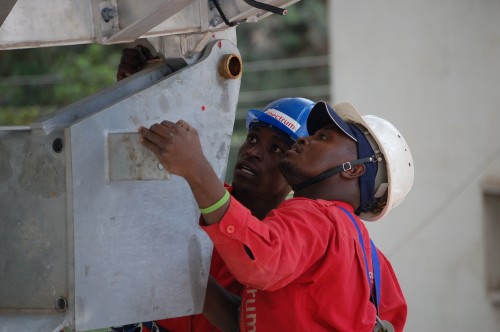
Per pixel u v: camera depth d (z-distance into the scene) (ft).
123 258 20.16
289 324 22.00
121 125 19.97
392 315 25.77
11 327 19.22
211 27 21.93
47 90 82.84
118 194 19.95
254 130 28.09
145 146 19.13
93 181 19.45
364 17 60.70
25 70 83.41
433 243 58.34
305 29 99.81
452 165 58.23
